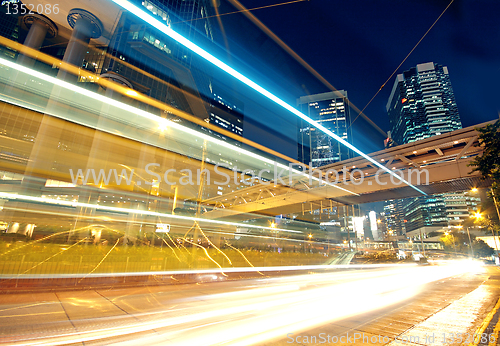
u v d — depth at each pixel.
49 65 72.38
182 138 61.03
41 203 43.81
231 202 60.91
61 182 53.03
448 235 101.75
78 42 68.44
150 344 4.73
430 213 155.25
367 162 39.53
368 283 14.07
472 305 8.03
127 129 57.31
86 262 14.01
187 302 8.62
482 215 40.97
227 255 21.50
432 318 6.48
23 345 4.65
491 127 11.19
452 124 197.75
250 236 61.59
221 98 185.00
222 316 6.76
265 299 9.13
